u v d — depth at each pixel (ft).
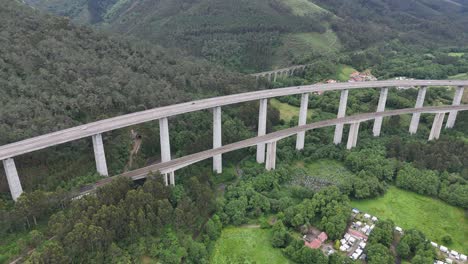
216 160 394.73
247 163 421.59
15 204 264.52
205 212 323.78
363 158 422.41
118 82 426.51
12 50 402.52
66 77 403.54
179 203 305.32
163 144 365.61
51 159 327.47
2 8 471.62
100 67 439.22
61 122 349.82
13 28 439.63
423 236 308.60
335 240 307.99
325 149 453.58
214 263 289.74
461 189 366.63
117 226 261.03
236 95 430.20
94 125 338.13
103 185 299.58
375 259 277.85
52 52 425.28
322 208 334.85
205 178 375.04
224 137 422.82
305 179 403.95
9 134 310.65
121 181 297.12
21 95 357.20
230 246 306.76
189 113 444.14
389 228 308.40
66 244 238.89
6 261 246.06
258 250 303.89
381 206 363.76
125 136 387.34
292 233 318.45
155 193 301.84
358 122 461.78
